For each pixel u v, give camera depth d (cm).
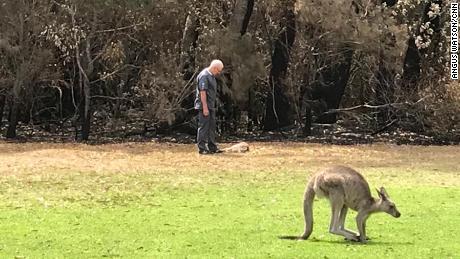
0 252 974
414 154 2194
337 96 2889
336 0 2553
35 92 2672
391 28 2606
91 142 2462
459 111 2634
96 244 1026
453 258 960
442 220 1223
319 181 1052
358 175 1050
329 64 2775
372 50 2648
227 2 2730
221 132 2762
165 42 2647
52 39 2502
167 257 952
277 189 1533
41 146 2275
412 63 2795
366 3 2628
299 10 2567
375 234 1114
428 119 2702
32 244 1023
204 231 1116
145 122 2720
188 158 2012
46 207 1309
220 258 947
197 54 2577
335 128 2906
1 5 2455
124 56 2564
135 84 2681
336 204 1041
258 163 1930
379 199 1048
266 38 2853
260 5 2794
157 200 1395
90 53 2545
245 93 2597
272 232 1113
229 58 2542
